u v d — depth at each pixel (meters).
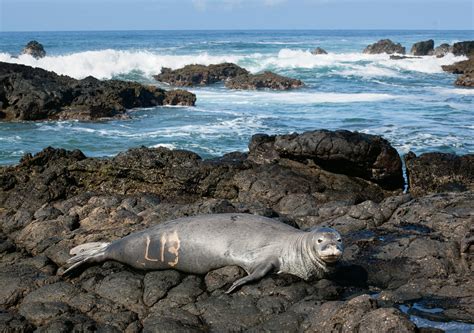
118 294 6.83
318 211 9.43
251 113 28.78
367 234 7.98
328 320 5.66
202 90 39.59
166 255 7.30
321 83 43.81
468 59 56.22
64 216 9.45
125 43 82.94
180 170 12.05
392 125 25.05
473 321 5.86
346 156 12.62
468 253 7.16
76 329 6.11
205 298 6.66
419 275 6.98
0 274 7.55
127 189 12.36
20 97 26.48
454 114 28.33
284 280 6.84
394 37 139.38
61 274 7.44
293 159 13.17
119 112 27.53
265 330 5.89
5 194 12.04
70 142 21.94
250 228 7.31
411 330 5.22
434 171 12.98
